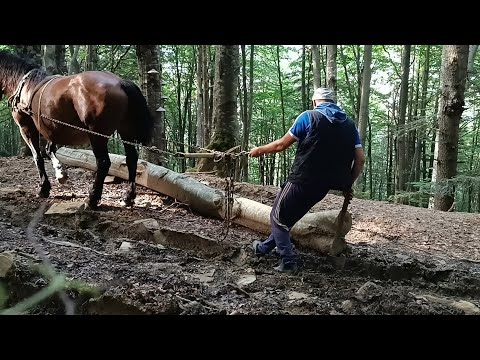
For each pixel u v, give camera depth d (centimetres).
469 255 689
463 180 961
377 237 739
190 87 2592
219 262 541
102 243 542
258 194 883
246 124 2091
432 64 2512
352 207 906
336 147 498
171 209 715
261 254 557
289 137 508
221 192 704
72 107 643
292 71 2627
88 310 369
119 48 2136
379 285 504
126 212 659
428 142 2598
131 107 648
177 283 442
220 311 398
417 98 2517
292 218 518
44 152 848
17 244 470
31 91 681
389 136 2588
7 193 708
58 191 766
